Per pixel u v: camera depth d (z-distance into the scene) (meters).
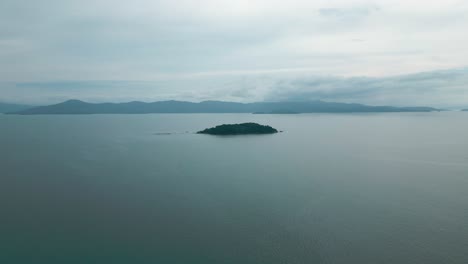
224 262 30.39
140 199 46.62
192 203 44.91
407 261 30.00
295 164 71.81
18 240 34.41
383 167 68.38
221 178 58.22
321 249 32.25
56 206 43.97
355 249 32.16
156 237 35.09
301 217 39.81
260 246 33.06
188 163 72.81
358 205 43.72
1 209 42.84
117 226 37.69
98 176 60.06
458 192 49.28
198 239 34.56
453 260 30.02
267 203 44.78
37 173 62.72
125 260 30.78
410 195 47.97
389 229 36.31
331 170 65.25
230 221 38.84
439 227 36.62
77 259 30.88
